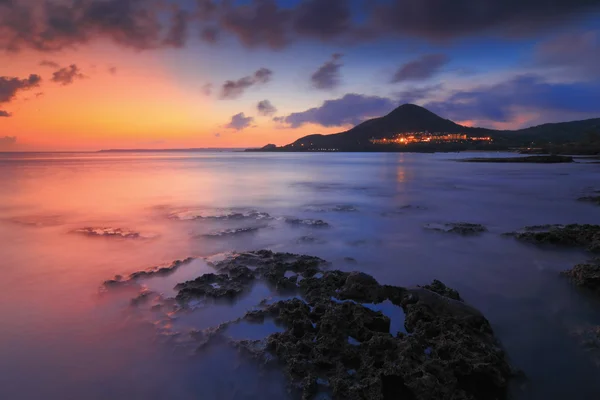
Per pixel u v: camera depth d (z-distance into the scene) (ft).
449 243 37.01
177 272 27.76
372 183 107.65
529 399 14.55
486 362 15.53
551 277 27.07
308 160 343.26
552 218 50.96
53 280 26.53
